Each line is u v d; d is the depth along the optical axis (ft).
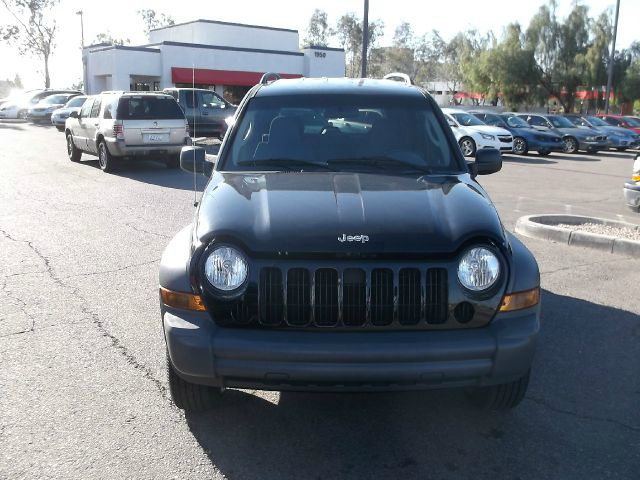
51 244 25.40
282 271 10.25
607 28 152.46
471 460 11.01
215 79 132.36
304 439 11.63
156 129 46.68
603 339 16.40
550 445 11.48
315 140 14.42
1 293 19.33
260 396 13.23
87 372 14.12
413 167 13.89
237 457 11.02
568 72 155.22
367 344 9.96
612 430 11.99
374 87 15.96
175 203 34.50
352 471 10.66
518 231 28.76
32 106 110.32
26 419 12.11
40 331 16.40
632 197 30.17
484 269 10.42
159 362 14.69
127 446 11.27
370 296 10.26
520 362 10.37
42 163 53.21
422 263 10.32
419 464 10.89
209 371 10.21
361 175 13.17
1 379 13.73
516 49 156.76
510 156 75.46
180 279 10.67
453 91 211.82
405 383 10.17
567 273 22.18
